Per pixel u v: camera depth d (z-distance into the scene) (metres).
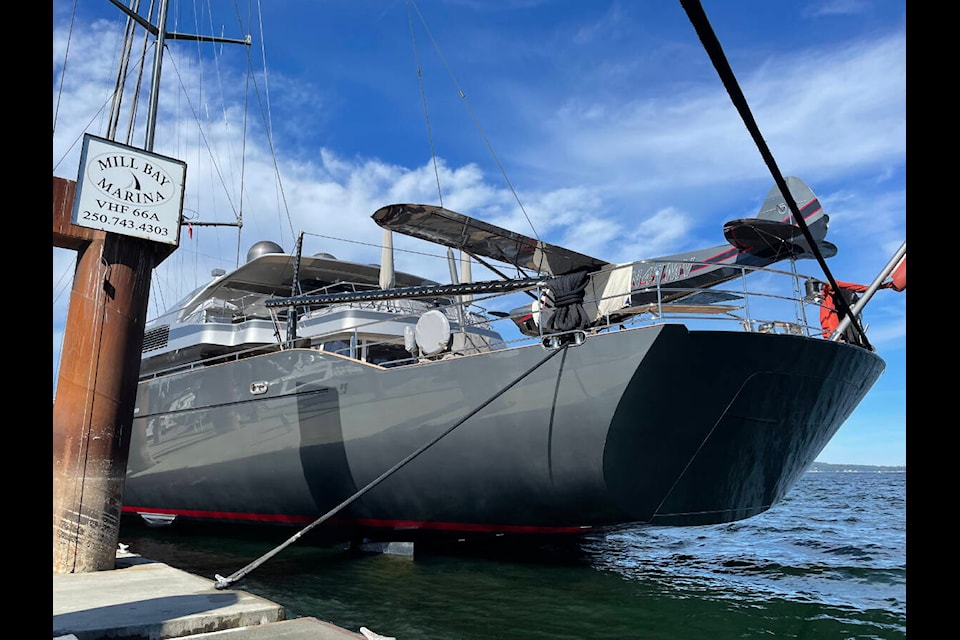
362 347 12.12
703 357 8.08
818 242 9.95
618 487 8.38
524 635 6.66
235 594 5.78
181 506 13.44
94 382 7.57
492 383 9.05
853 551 12.23
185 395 13.02
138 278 8.00
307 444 10.86
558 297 8.67
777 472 9.66
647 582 9.10
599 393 8.12
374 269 14.56
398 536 10.99
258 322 13.75
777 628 6.95
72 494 7.28
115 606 5.21
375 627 6.91
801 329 9.29
